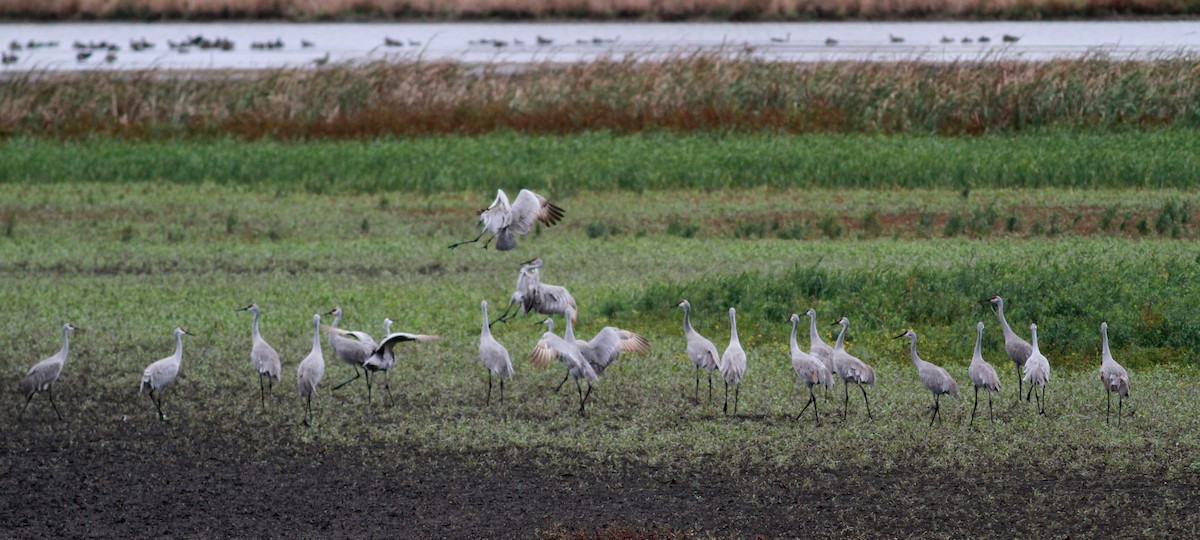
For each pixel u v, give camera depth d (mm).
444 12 73250
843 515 11766
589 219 26547
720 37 61625
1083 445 13359
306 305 19578
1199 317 16906
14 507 12117
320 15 72875
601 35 64125
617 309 19000
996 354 16859
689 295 18938
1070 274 19109
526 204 13500
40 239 24984
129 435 14156
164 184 30703
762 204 27594
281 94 37656
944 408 14750
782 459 13000
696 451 13391
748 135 35031
